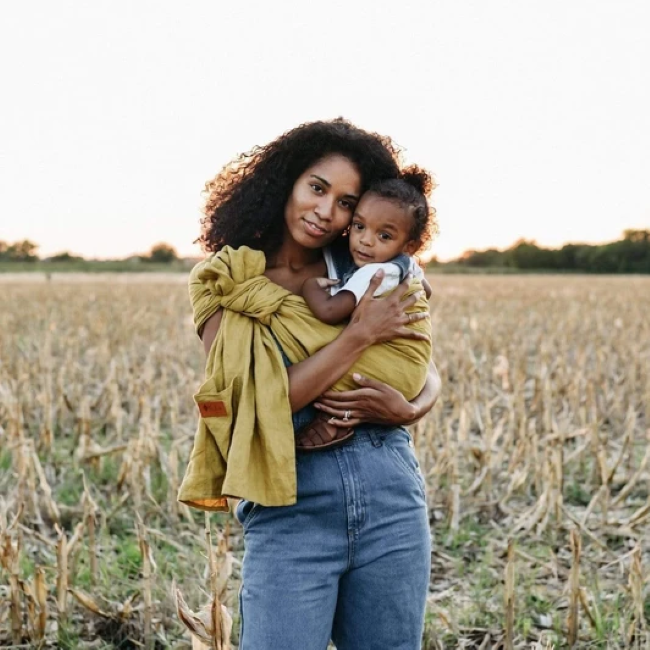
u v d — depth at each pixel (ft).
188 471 7.78
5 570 14.16
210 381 7.54
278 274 8.32
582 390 30.30
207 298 7.89
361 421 7.65
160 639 12.78
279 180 8.15
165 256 281.13
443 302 84.48
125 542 16.84
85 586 14.61
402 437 8.13
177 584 14.07
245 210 8.24
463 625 13.61
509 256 297.53
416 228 8.17
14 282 153.69
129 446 19.52
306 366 7.51
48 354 34.37
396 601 7.68
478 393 30.25
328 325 7.82
